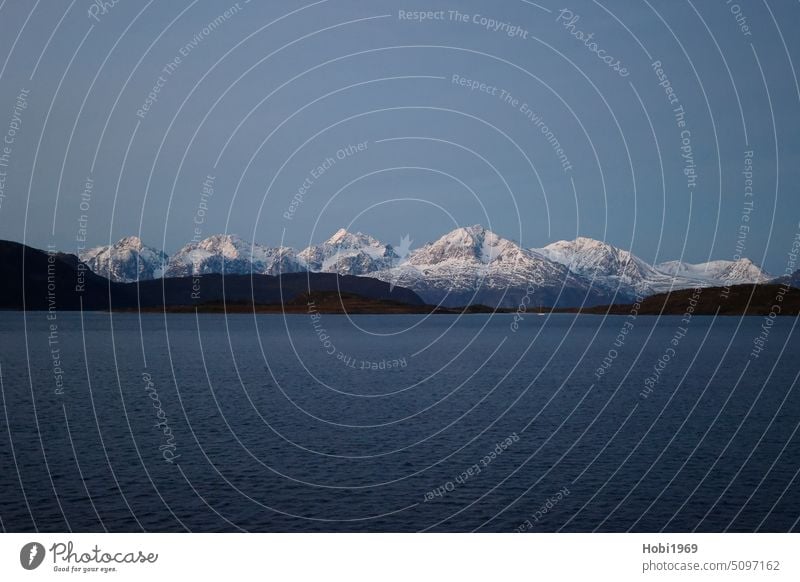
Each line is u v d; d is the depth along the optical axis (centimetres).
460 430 3691
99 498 2467
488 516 2331
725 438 3497
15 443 3291
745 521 2305
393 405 4575
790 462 3000
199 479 2698
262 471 2830
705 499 2514
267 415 4128
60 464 2905
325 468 2877
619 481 2723
